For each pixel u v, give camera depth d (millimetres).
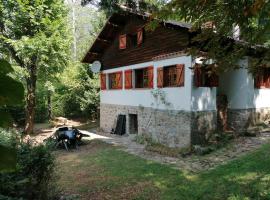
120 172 9516
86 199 7402
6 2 16453
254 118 13766
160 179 8578
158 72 13484
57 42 16984
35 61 17469
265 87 14406
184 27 11555
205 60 5336
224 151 10820
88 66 23469
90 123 22781
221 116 13461
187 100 11805
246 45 5020
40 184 5926
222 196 6883
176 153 11266
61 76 21641
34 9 16656
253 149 10398
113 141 15109
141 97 15062
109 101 18406
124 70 16688
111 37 17859
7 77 889
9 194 4859
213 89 12367
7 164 934
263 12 4082
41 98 24203
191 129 11680
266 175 7652
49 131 19547
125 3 14078
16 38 17359
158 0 13797
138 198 7312
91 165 10656
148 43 14539
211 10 4484
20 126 19891
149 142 13930
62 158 12016
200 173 8805
